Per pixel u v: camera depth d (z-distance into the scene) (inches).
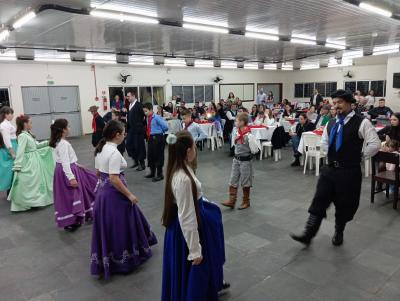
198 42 321.4
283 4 194.7
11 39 271.6
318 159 217.0
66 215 136.0
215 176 222.5
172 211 71.9
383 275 97.2
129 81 505.4
